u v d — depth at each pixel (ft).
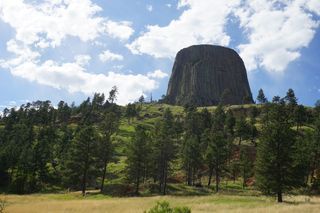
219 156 274.77
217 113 446.60
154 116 604.49
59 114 557.74
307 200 172.76
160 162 270.05
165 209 61.21
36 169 301.63
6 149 315.99
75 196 223.71
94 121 521.65
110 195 234.17
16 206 135.03
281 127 183.11
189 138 327.06
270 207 125.18
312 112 458.50
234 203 149.59
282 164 176.96
